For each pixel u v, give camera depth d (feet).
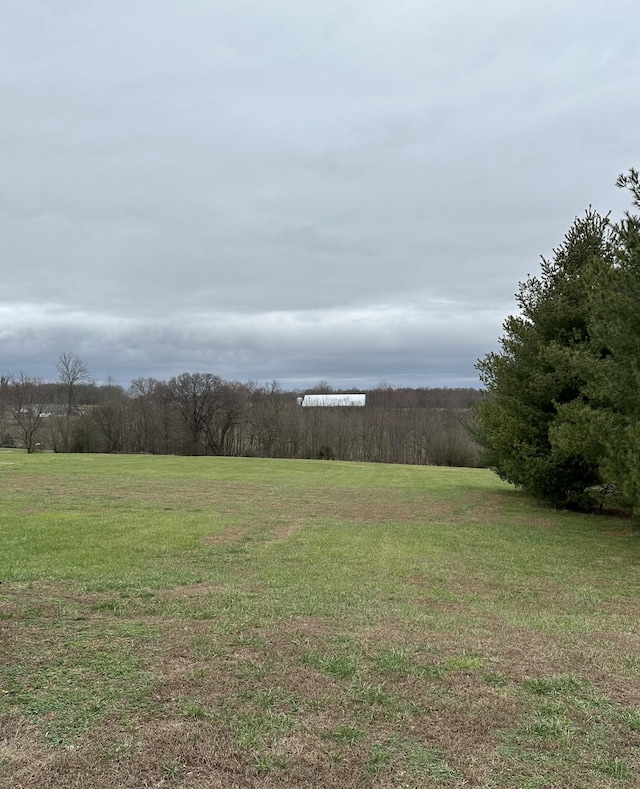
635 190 33.91
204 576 26.81
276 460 153.79
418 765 10.59
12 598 21.61
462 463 164.55
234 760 10.62
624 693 13.85
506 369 54.24
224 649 16.33
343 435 206.08
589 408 40.16
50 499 62.08
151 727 11.73
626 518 49.67
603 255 51.52
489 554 33.96
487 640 17.75
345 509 56.85
